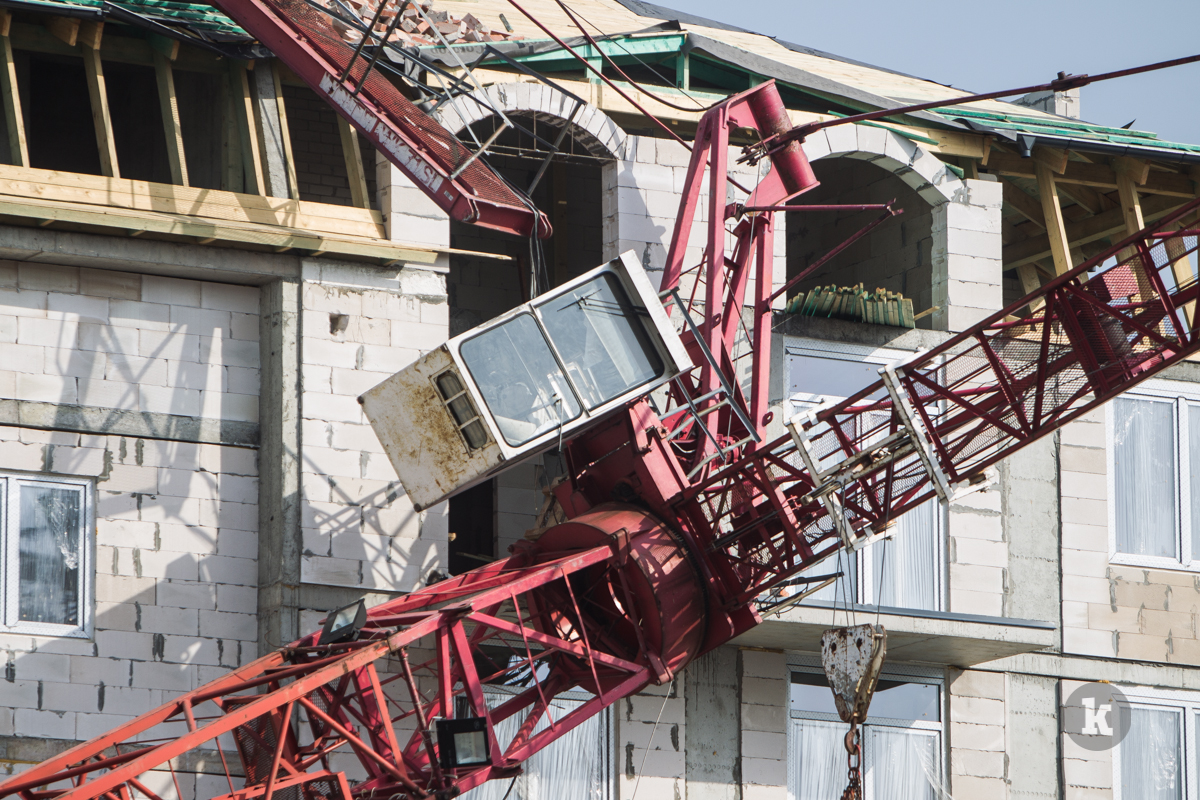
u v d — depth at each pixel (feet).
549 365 124.06
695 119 162.50
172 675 136.05
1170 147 174.70
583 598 129.49
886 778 154.30
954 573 157.99
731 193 160.04
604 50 159.43
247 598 139.54
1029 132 168.76
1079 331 126.82
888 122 168.76
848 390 157.89
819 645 151.33
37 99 172.65
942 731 156.97
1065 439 165.89
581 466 132.57
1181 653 164.96
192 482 139.85
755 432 127.65
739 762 149.28
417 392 123.24
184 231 137.08
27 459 135.23
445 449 123.03
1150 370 128.06
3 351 135.85
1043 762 159.12
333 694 120.67
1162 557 166.81
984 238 168.66
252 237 139.44
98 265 138.72
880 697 156.35
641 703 147.33
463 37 155.33
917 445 124.67
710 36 180.14
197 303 142.61
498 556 171.22
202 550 139.03
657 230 156.66
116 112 174.40
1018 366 128.47
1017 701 159.63
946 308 165.78
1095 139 171.63
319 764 134.62
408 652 138.41
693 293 143.64
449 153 135.64
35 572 134.41
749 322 156.76
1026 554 162.09
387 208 146.72
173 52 142.72
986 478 127.95
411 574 141.18
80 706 133.18
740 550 130.52
